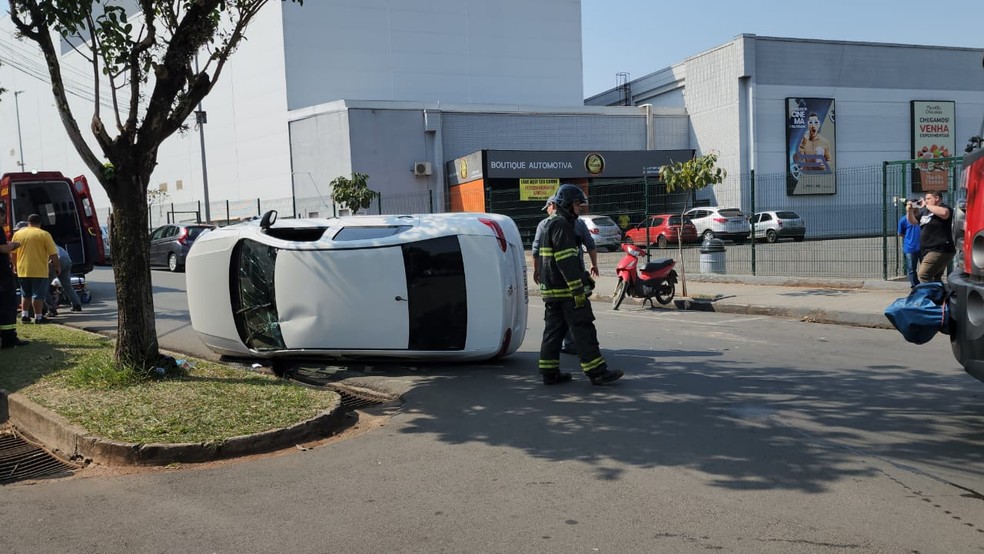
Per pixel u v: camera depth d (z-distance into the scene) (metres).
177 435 5.43
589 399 6.59
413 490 4.57
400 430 5.89
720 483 4.51
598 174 32.44
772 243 25.42
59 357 8.37
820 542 3.68
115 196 6.99
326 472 4.96
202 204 43.34
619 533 3.84
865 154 36.94
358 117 33.16
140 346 7.19
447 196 34.34
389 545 3.78
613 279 17.97
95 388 6.75
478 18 43.38
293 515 4.22
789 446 5.16
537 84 45.28
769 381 7.13
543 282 7.12
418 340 7.74
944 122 38.25
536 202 31.27
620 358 8.44
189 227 22.30
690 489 4.42
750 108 35.00
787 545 3.65
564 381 7.29
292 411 6.03
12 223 14.91
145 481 4.87
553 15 45.56
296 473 4.95
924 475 4.56
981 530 3.78
